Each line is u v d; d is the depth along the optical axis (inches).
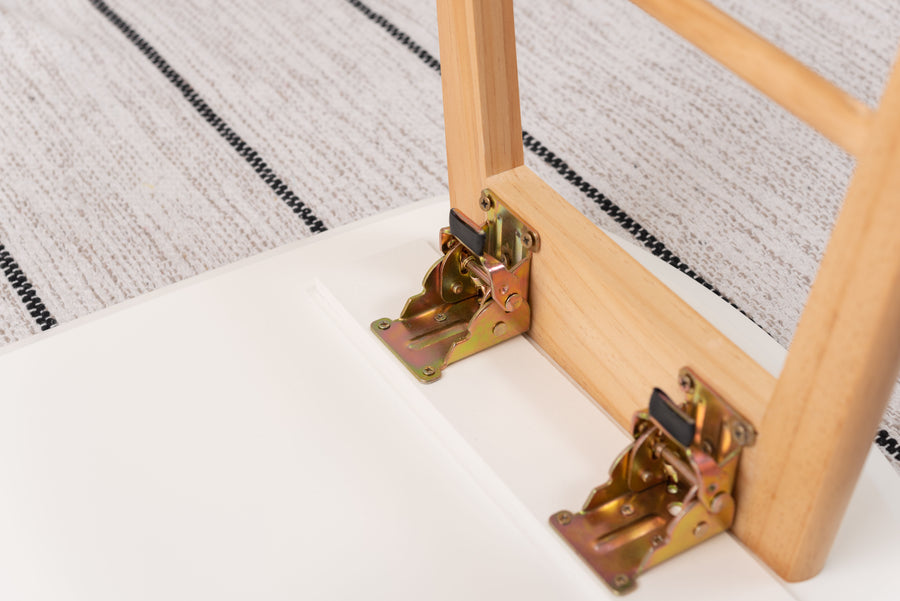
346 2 60.3
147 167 49.7
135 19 59.2
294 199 48.0
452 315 31.1
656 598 23.6
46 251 45.3
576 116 51.9
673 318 25.0
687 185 47.9
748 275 43.5
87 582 25.2
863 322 19.1
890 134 17.3
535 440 27.2
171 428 28.7
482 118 28.6
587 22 58.0
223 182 48.9
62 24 58.8
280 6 60.2
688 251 44.6
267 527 26.1
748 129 50.9
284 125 52.1
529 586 24.7
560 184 48.1
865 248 18.5
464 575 25.0
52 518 26.6
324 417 28.9
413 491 26.9
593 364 27.9
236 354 30.8
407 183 48.8
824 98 18.4
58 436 28.5
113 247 45.5
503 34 27.5
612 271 26.2
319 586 24.9
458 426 27.5
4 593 25.0
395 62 56.1
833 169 48.5
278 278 33.4
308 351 30.9
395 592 24.7
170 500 26.9
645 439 24.5
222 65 55.9
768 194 47.3
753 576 24.1
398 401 29.3
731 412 23.1
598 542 24.6
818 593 24.1
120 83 54.7
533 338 30.4
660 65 55.0
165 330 31.5
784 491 22.8
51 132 51.6
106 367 30.4
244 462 27.7
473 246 29.1
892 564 24.7
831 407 20.6
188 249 45.4
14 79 54.9
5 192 48.2
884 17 56.9
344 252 34.5
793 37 55.6
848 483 22.1
